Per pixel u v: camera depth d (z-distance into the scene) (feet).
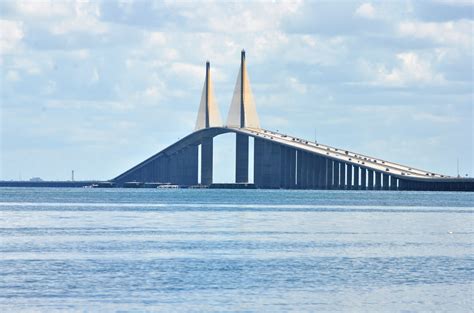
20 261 421.18
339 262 428.97
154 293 333.42
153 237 553.64
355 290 345.51
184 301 318.24
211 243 515.91
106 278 367.66
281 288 348.18
